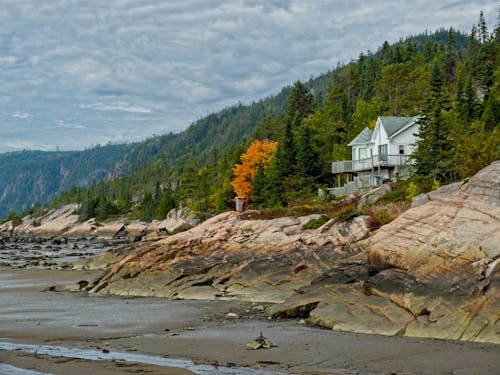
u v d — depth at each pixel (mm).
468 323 20328
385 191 49688
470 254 22188
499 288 20594
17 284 42594
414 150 61250
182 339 22156
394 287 23000
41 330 24781
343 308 23547
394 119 68062
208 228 40781
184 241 39531
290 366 17812
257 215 45656
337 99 135000
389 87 111188
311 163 71500
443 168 49125
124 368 18031
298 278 32719
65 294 36688
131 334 23609
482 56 123188
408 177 54781
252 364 18203
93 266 53062
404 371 16859
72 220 166625
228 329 23766
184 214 113188
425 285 22234
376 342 20219
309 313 24641
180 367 18016
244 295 32188
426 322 21125
